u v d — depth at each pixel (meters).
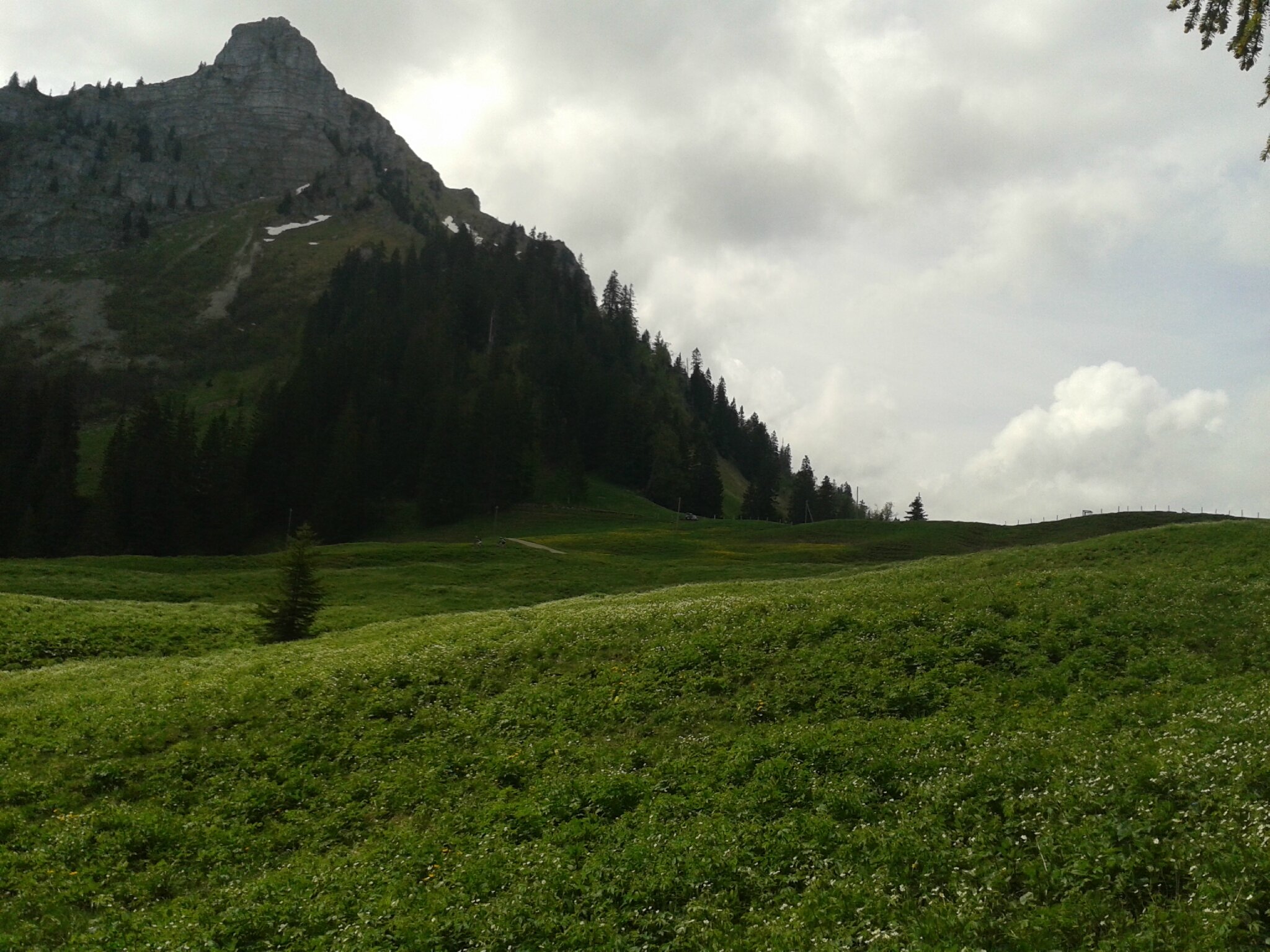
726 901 15.37
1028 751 18.78
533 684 29.00
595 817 19.72
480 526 153.38
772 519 197.00
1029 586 34.03
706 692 26.58
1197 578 34.84
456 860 18.59
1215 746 16.56
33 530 123.44
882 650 27.78
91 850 20.95
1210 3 16.86
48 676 37.53
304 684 30.61
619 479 193.38
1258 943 11.05
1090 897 13.03
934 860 15.04
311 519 142.75
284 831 21.64
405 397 176.38
